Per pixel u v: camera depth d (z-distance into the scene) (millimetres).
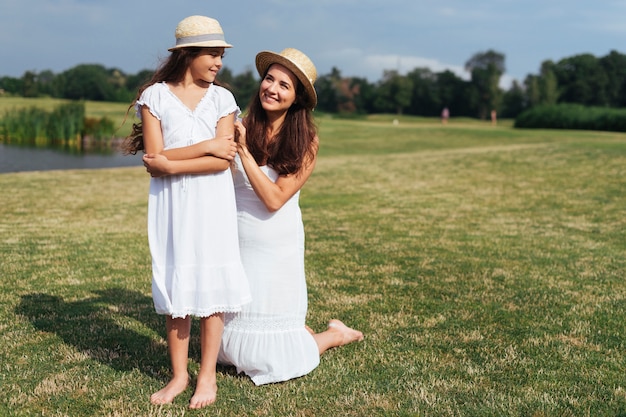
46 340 3980
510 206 10867
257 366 3395
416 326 4391
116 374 3451
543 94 75125
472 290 5379
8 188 12805
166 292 3070
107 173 16578
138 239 7785
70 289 5285
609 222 9242
